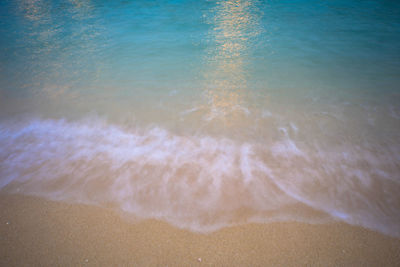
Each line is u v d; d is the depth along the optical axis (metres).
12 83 6.01
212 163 3.36
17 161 3.43
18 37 10.27
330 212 2.65
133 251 2.30
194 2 17.59
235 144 3.76
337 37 9.78
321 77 6.27
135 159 3.45
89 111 4.79
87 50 8.66
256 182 3.04
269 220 2.57
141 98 5.28
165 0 18.47
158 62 7.49
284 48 8.62
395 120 4.35
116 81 6.18
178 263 2.20
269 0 18.08
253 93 5.45
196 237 2.42
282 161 3.40
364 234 2.41
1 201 2.81
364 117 4.46
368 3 16.31
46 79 6.28
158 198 2.84
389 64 7.05
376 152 3.56
